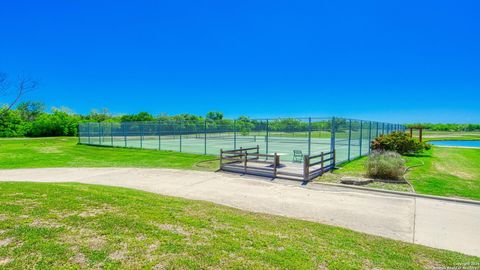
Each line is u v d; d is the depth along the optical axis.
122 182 9.05
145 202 5.70
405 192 7.59
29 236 3.73
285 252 3.53
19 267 2.97
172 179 9.57
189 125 23.80
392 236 4.67
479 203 6.63
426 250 3.94
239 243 3.76
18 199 5.45
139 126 24.05
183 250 3.46
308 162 9.19
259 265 3.14
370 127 17.92
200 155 16.64
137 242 3.66
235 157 12.61
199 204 5.97
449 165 13.24
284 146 23.48
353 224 5.25
